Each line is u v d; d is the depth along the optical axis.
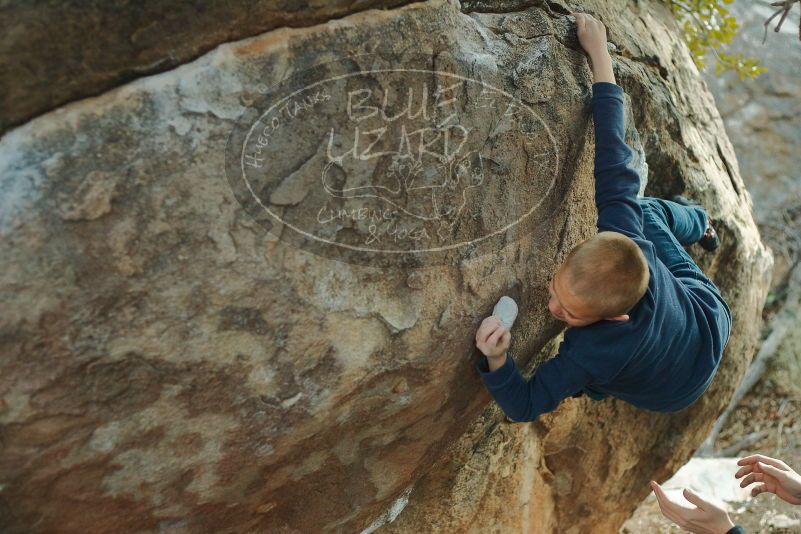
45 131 1.26
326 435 1.69
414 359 1.66
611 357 1.73
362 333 1.57
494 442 2.36
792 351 5.06
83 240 1.28
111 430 1.41
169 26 1.31
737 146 5.34
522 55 1.72
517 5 1.76
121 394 1.39
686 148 2.51
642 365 1.82
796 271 5.24
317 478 1.81
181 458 1.52
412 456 1.93
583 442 2.68
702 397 2.88
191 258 1.36
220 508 1.68
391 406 1.72
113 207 1.29
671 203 2.28
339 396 1.61
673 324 1.83
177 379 1.42
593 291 1.63
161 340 1.38
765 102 5.36
